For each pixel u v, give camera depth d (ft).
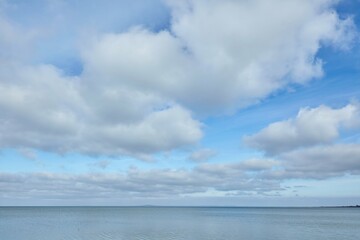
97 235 207.82
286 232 231.30
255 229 255.50
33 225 287.48
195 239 189.57
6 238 191.31
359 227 279.90
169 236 204.74
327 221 377.09
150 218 433.07
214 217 481.05
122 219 400.26
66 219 391.24
